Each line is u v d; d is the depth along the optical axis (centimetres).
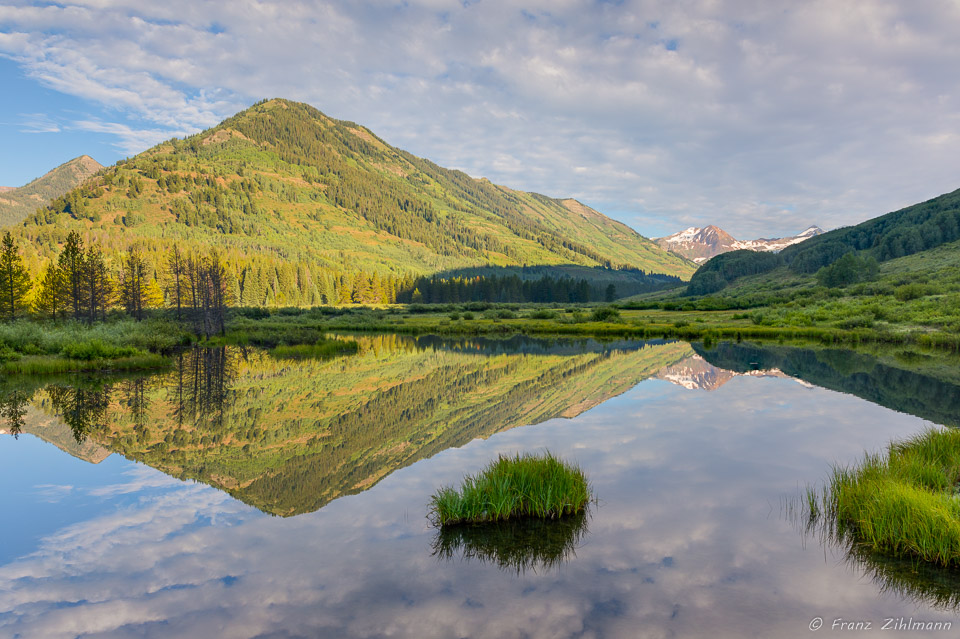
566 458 1263
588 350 4419
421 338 5909
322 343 4553
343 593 651
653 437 1483
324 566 723
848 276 11400
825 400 2078
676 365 3284
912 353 3969
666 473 1142
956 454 1079
